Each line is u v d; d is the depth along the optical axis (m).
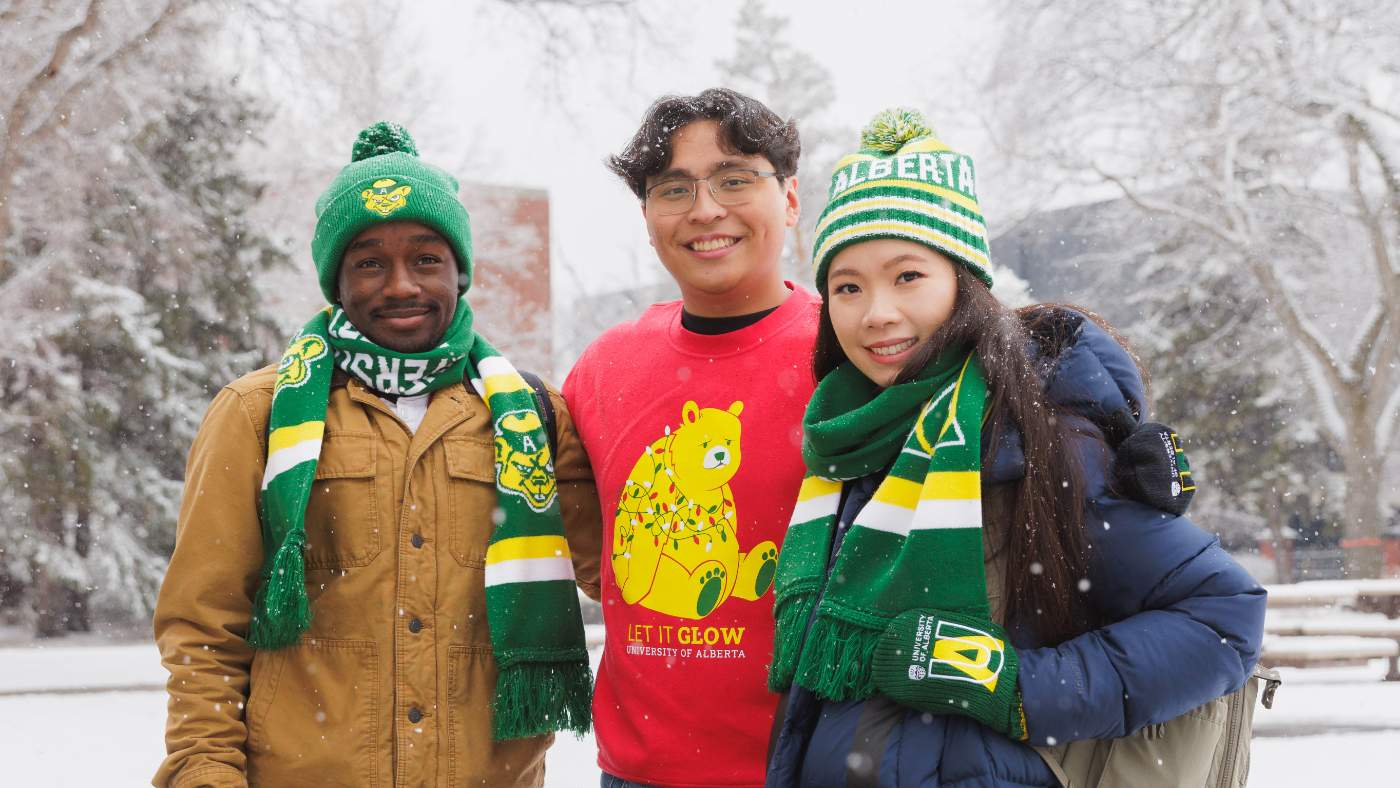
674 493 3.05
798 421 3.01
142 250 19.81
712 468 3.03
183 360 20.72
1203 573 2.17
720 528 2.99
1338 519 28.33
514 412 3.03
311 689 2.79
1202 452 26.72
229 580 2.81
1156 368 26.83
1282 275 23.36
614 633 3.10
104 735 8.59
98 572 20.27
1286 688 10.17
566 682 2.95
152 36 14.90
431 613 2.85
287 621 2.72
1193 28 21.30
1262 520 28.95
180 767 2.68
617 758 3.05
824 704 2.29
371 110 23.02
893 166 2.44
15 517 19.36
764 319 3.12
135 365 20.05
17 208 15.80
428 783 2.78
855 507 2.43
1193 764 2.21
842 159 2.56
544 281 25.48
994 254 30.75
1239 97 21.34
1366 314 24.70
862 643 2.21
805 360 3.05
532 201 25.47
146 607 20.42
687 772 2.93
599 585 3.53
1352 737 7.71
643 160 3.06
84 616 21.70
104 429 19.92
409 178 2.97
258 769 2.78
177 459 20.98
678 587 3.00
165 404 20.33
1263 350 26.31
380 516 2.86
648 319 3.37
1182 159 21.75
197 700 2.72
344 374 3.00
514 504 2.95
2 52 13.93
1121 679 2.11
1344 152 21.67
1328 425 23.08
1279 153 22.61
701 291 3.10
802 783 2.26
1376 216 21.72
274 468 2.82
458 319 3.09
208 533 2.80
